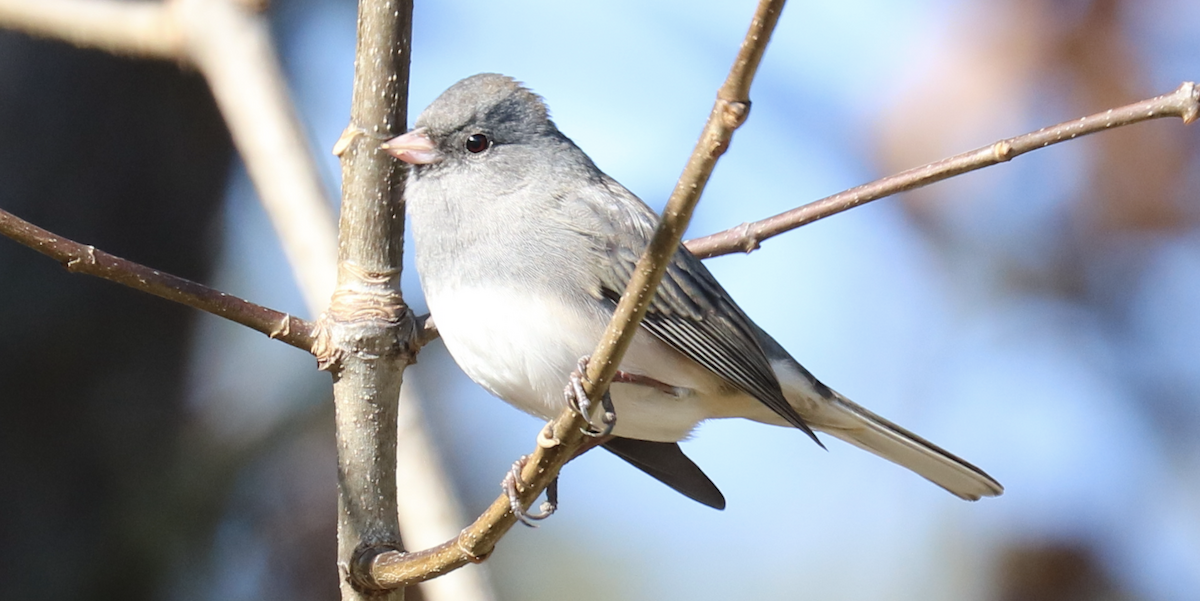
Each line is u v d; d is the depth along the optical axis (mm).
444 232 8055
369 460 6422
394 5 6645
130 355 10422
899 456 9133
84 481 10141
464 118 8188
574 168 8328
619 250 7941
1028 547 11180
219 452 10648
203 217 11086
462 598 7039
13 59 10344
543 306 7797
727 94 4613
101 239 10562
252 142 7707
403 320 6574
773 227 7609
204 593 10398
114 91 10586
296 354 11305
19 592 9812
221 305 6203
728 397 8711
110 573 10062
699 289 8375
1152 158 11336
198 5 7797
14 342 10047
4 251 10141
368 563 6137
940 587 12375
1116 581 10891
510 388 7926
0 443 9938
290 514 10742
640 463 8898
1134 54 10820
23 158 10344
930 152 11836
